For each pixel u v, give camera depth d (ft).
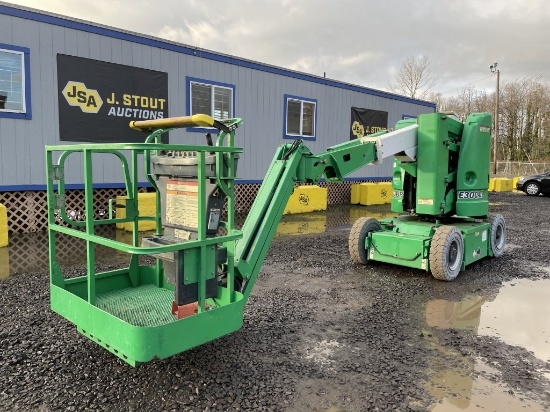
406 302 16.10
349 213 41.16
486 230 21.89
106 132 30.12
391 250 19.93
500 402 9.45
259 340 12.39
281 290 17.21
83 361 10.74
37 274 18.12
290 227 32.78
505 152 167.22
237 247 11.82
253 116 39.32
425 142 19.38
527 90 163.32
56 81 27.55
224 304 10.70
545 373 10.85
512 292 17.49
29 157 26.86
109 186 30.45
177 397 9.29
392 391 9.79
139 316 10.82
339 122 48.11
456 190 20.42
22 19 25.86
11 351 11.15
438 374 10.66
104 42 29.45
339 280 18.80
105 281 12.55
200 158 9.32
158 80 32.45
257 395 9.46
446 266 18.35
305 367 10.83
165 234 11.09
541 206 51.70
